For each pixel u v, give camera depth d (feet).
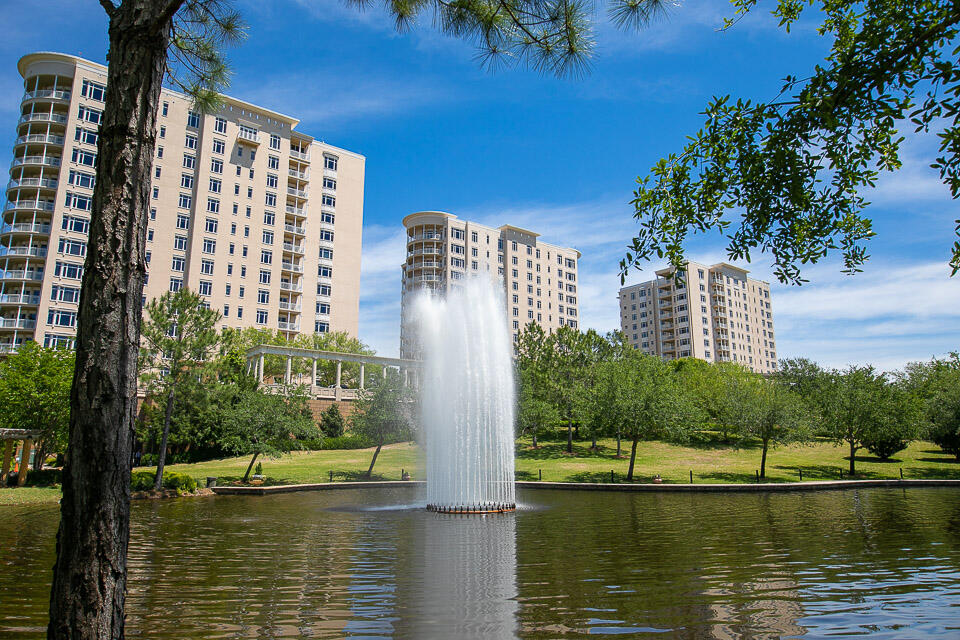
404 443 169.78
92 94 206.28
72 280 194.70
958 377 175.73
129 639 23.21
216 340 102.27
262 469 120.26
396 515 67.00
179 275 218.38
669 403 120.26
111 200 12.90
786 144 18.54
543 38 20.48
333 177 270.05
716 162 20.18
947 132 17.03
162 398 99.76
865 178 19.24
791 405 126.00
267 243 241.14
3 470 100.83
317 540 49.11
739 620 25.68
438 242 339.77
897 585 32.30
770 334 453.99
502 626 24.85
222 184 231.71
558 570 36.68
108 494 12.07
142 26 13.61
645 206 21.93
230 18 21.16
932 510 70.64
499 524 59.47
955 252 19.01
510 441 72.43
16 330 187.42
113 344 12.52
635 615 26.48
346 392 184.03
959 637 23.25
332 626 24.88
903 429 137.08
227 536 51.47
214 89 23.03
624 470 130.93
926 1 17.02
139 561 39.96
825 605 28.12
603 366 145.89
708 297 411.75
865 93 17.35
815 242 20.39
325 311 256.52
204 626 24.93
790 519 63.16
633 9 19.13
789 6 20.93
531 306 361.30
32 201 193.16
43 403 105.09
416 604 28.50
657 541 48.34
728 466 136.56
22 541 48.98
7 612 26.96
